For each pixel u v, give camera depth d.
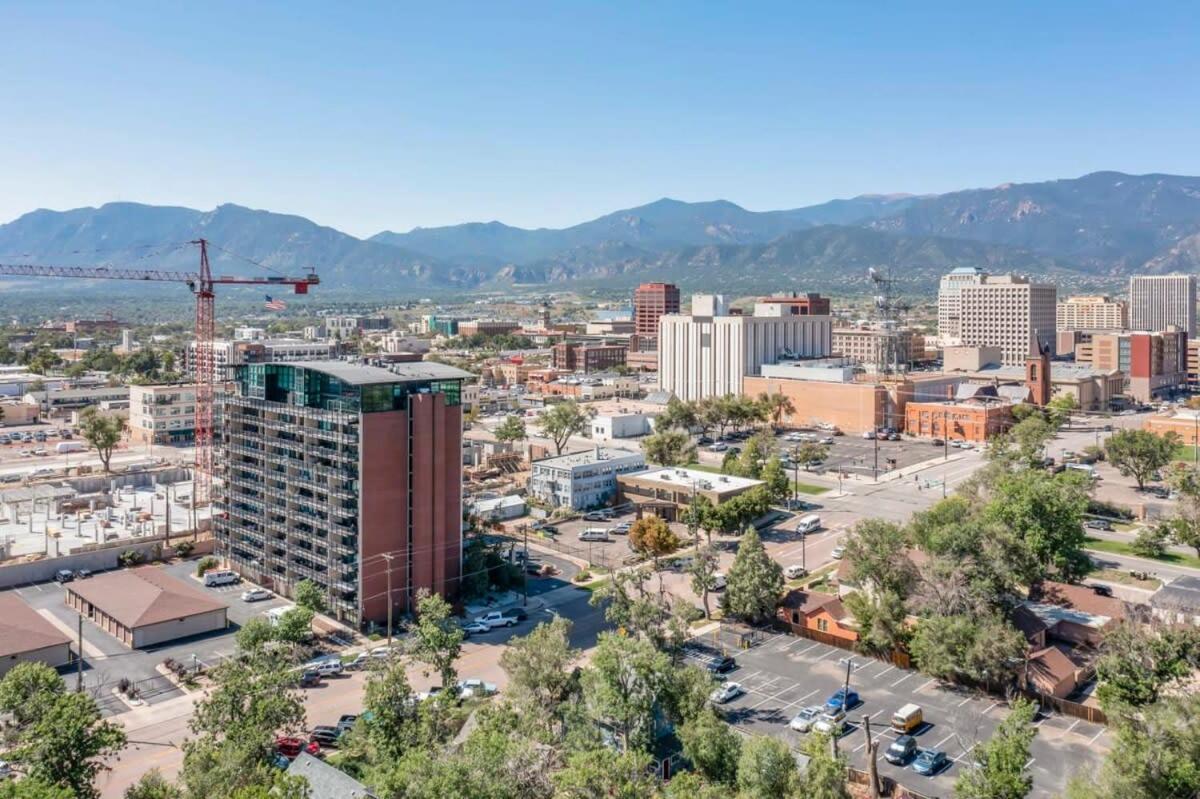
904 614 125.44
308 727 107.44
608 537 193.12
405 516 144.62
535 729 92.06
